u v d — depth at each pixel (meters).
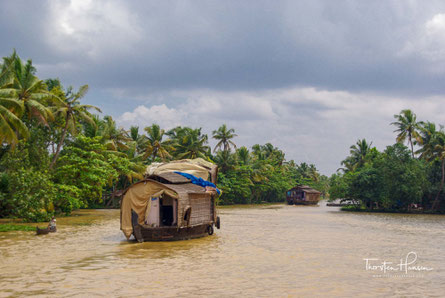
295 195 93.50
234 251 19.73
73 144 43.81
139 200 22.66
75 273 14.50
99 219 38.06
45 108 34.75
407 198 57.91
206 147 71.62
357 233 28.61
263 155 110.00
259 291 12.16
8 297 11.34
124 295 11.63
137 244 21.69
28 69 36.28
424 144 65.31
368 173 61.75
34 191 33.16
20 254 18.45
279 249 20.53
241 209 65.94
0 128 27.61
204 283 13.10
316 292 12.11
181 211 22.45
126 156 54.72
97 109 42.38
